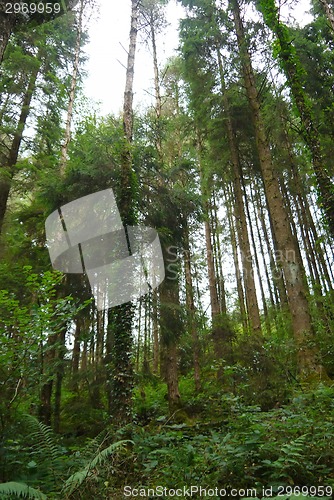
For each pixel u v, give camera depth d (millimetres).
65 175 8633
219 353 9508
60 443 6570
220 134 13727
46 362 6688
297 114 9086
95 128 9133
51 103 12477
